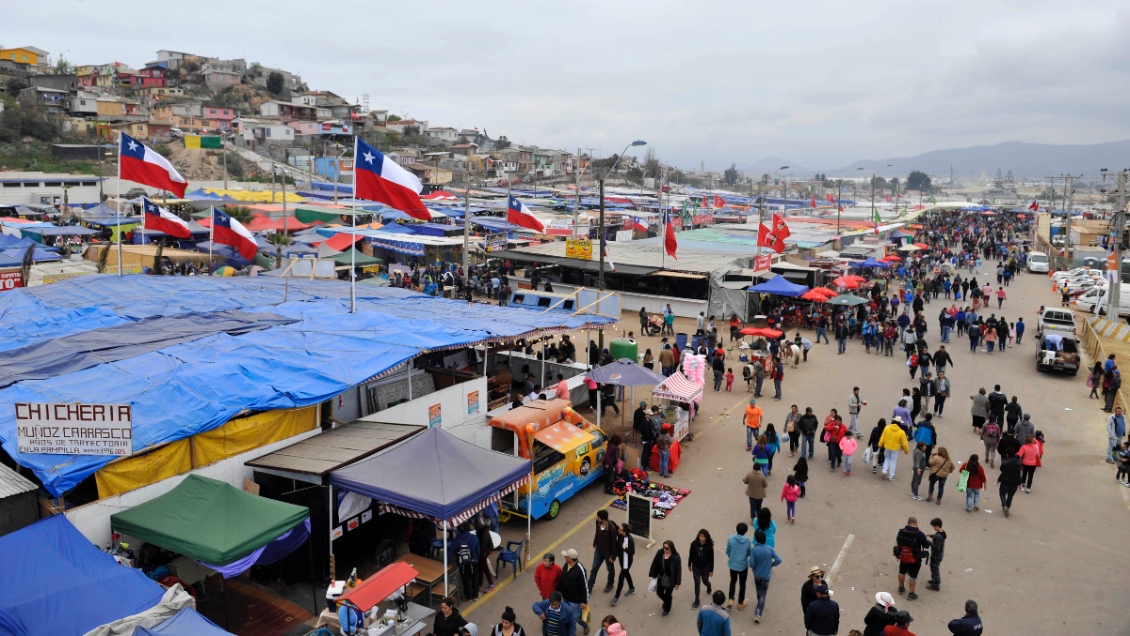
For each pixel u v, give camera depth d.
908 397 21.06
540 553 15.12
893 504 17.67
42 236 48.22
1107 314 42.62
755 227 64.44
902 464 20.36
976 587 13.95
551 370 24.80
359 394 17.94
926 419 19.14
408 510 13.65
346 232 51.06
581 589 11.80
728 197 128.62
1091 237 83.75
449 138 165.75
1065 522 16.77
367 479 13.06
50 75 121.50
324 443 15.15
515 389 24.80
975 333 34.41
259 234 51.91
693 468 19.86
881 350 34.53
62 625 9.33
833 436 19.77
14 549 10.31
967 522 16.73
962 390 27.91
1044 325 36.62
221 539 11.14
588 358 25.61
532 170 159.12
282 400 14.80
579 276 44.19
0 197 72.75
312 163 112.12
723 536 15.92
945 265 61.62
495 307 26.55
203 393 14.45
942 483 17.52
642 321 36.41
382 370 16.75
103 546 12.13
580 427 18.39
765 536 12.90
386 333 19.16
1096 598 13.58
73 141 100.38
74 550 10.63
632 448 20.20
